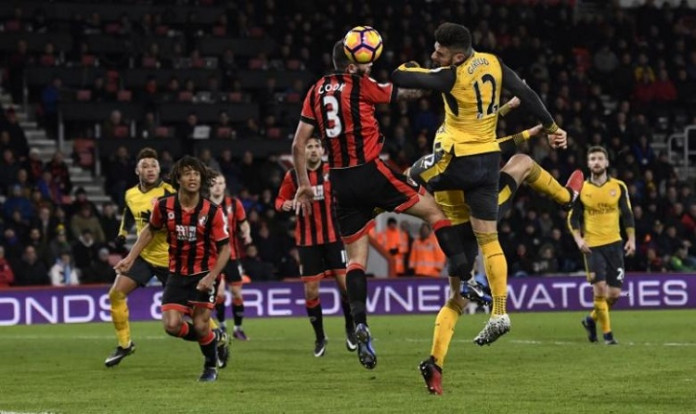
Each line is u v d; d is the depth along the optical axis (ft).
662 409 81.66
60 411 83.87
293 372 112.78
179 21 309.63
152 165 127.65
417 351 137.90
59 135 278.05
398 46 317.42
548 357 127.13
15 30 290.97
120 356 120.98
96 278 230.68
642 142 303.27
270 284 227.61
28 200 240.53
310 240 135.95
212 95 291.38
